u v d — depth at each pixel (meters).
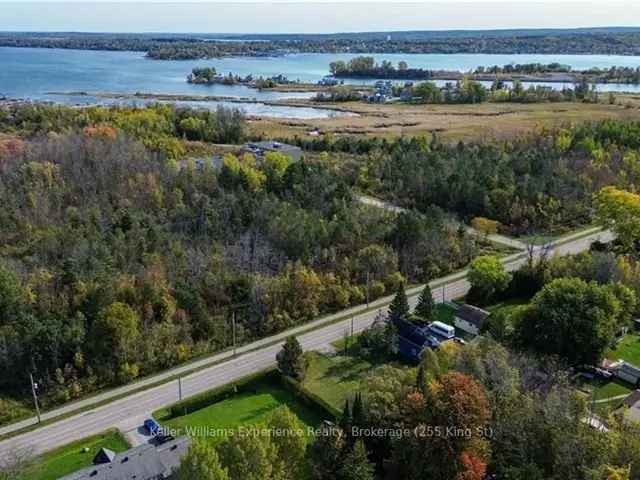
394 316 95.44
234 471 53.75
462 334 96.12
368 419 63.44
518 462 58.69
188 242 113.06
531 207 141.38
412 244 119.31
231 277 100.81
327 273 107.06
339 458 58.44
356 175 166.25
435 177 154.12
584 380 83.31
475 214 146.38
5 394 80.06
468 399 57.09
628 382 83.00
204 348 91.12
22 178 136.25
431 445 56.31
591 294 85.69
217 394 80.12
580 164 164.62
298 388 80.81
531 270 109.25
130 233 111.06
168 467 63.28
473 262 109.12
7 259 103.81
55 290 92.19
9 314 86.19
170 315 92.00
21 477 63.97
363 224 121.81
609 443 57.03
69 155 150.88
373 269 110.88
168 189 136.62
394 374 70.69
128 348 84.94
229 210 122.88
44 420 75.38
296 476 58.91
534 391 69.25
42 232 114.62
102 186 137.25
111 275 95.88
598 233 138.62
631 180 155.12
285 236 112.88
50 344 82.31
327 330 97.88
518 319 87.50
